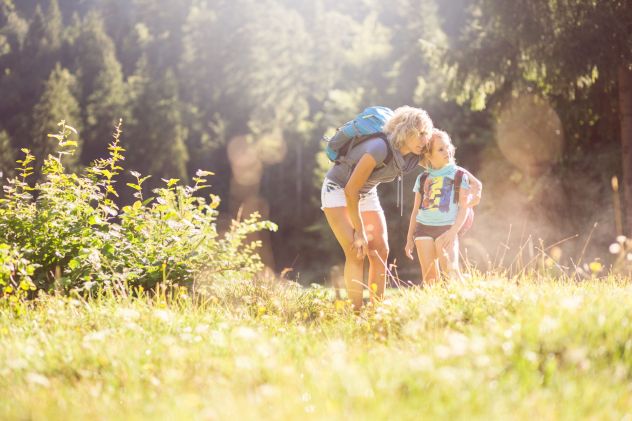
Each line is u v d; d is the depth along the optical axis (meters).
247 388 2.78
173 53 83.12
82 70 75.94
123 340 3.50
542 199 18.70
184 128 69.25
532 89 16.83
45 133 60.06
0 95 71.81
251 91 70.75
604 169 18.25
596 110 17.31
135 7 94.50
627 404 2.49
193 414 2.47
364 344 3.57
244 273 6.79
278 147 64.62
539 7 14.53
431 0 20.50
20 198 6.65
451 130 26.62
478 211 22.27
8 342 3.69
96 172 6.77
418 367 2.73
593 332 3.11
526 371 2.72
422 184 6.14
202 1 80.94
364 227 5.79
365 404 2.51
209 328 4.07
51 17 84.19
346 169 5.71
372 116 5.63
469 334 3.41
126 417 2.50
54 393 2.82
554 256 4.99
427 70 33.88
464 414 2.34
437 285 4.88
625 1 14.11
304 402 2.59
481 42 15.93
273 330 4.21
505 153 19.12
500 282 4.42
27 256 6.09
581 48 14.21
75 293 5.33
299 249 53.56
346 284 5.77
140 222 6.68
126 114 66.50
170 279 6.20
